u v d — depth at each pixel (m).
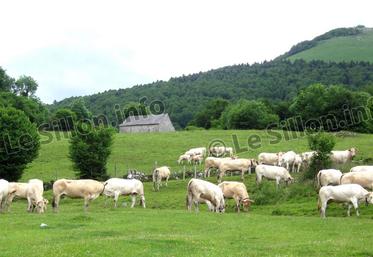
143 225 26.64
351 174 37.84
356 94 114.81
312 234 24.97
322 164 49.03
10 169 60.47
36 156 62.69
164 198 47.88
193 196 35.56
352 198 32.69
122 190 38.88
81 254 18.11
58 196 34.81
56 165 72.19
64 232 24.09
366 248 20.27
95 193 35.56
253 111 126.88
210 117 161.12
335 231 25.86
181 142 87.94
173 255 18.08
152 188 54.91
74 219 28.39
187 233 24.70
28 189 35.75
